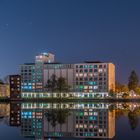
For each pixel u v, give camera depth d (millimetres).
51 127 75188
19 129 71438
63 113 119562
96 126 76938
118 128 71500
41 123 84125
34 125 79812
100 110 138750
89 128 73375
